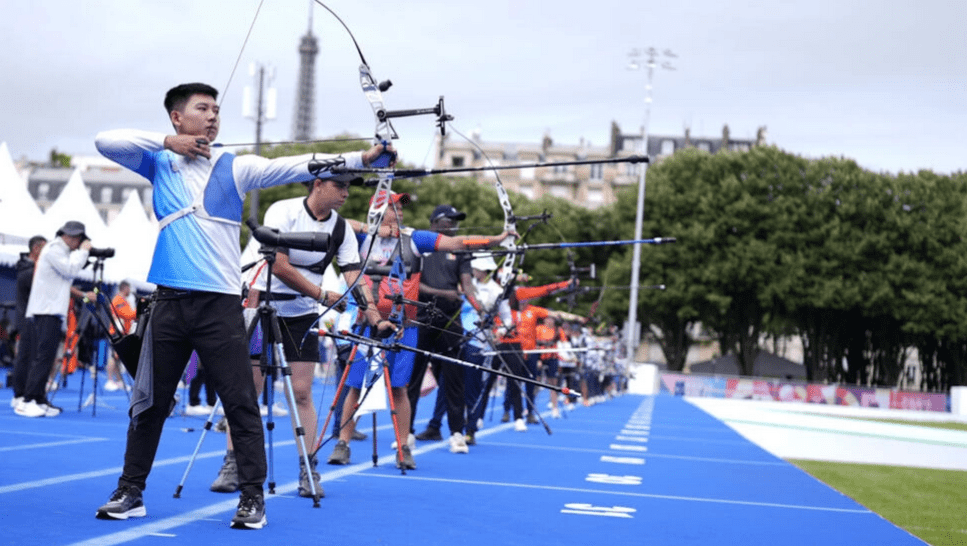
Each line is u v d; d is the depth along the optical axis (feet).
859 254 157.79
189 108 16.57
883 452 48.93
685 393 155.63
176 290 16.42
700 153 171.94
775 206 160.97
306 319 21.59
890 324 169.07
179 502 18.45
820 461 40.09
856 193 159.12
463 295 32.76
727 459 36.19
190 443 29.30
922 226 157.28
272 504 18.90
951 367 175.52
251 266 21.75
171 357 16.56
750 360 171.73
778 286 159.33
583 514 20.20
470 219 175.83
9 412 37.17
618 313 175.52
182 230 16.40
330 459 26.16
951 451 53.98
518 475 26.53
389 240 26.25
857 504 25.04
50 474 21.13
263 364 19.33
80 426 33.01
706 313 169.37
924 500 28.50
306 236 18.79
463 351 32.68
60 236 36.42
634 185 174.60
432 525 17.75
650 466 31.45
